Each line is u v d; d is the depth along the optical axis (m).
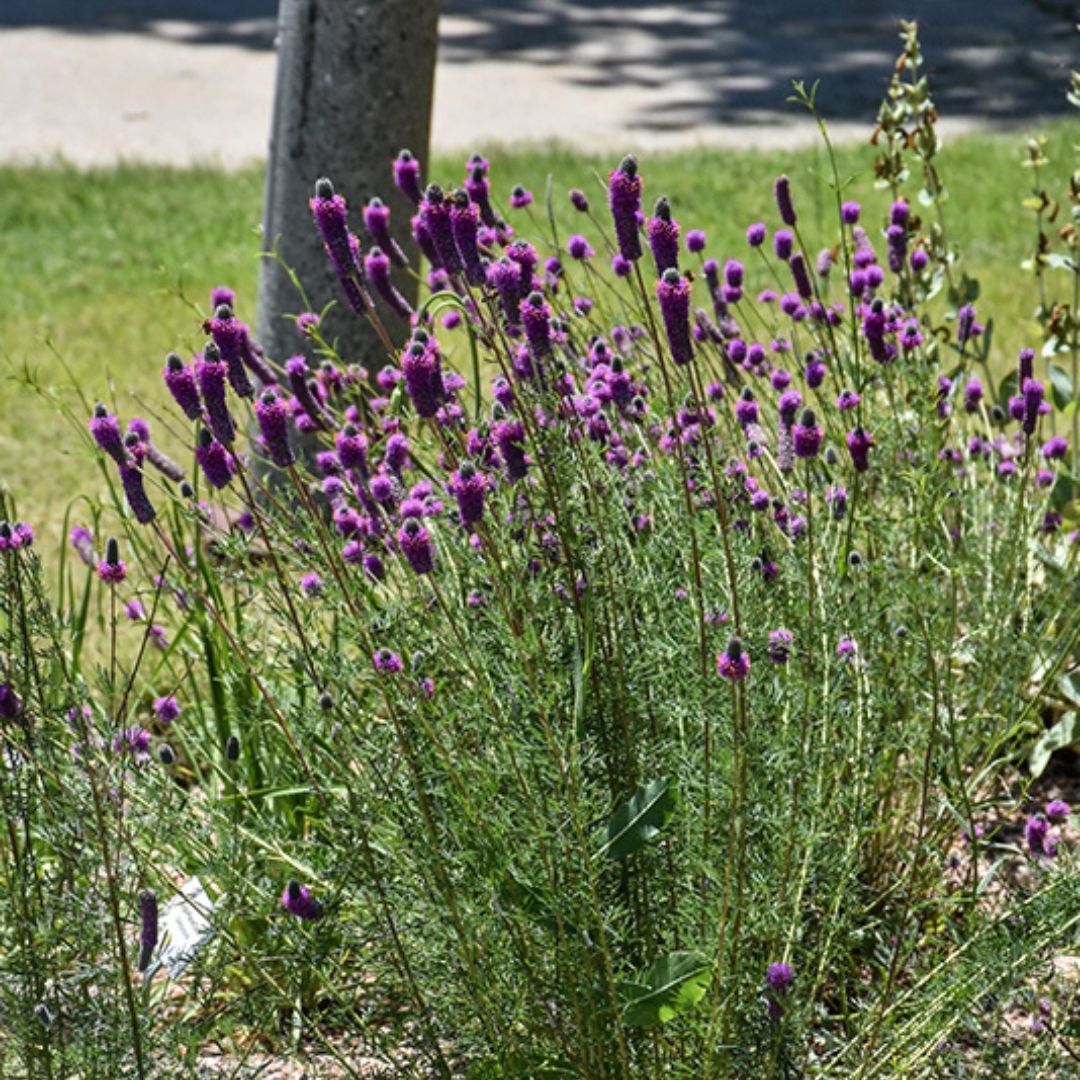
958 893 5.59
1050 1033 4.98
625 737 4.96
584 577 4.99
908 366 6.21
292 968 5.21
